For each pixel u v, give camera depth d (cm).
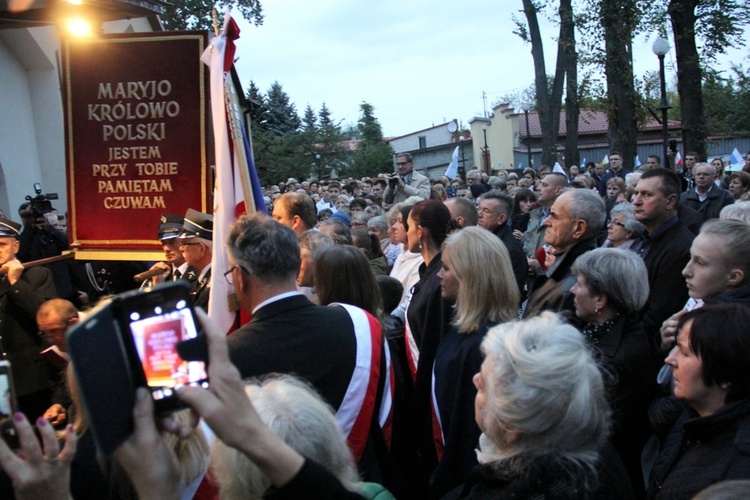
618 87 2172
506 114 4459
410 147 5678
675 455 221
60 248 630
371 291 325
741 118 4028
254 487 153
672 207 414
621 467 186
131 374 119
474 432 275
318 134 3862
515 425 172
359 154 4219
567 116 2300
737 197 805
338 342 263
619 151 2208
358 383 264
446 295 309
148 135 443
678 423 244
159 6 685
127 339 120
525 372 173
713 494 118
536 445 172
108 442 108
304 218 475
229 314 331
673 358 221
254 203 358
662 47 1423
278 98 4681
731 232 296
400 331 388
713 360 207
